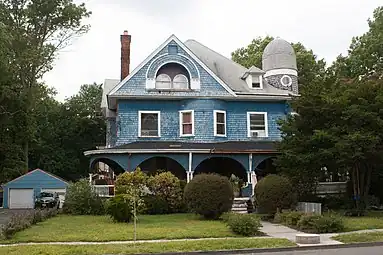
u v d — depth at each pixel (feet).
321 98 75.25
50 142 193.67
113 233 53.21
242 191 88.84
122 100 96.73
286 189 71.56
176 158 89.51
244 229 53.36
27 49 137.18
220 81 99.45
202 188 69.31
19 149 146.41
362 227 58.90
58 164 188.55
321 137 71.51
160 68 98.17
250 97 100.27
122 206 66.03
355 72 133.28
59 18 142.61
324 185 91.25
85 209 82.28
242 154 90.84
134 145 92.48
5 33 103.96
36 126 168.25
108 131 110.52
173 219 70.33
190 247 44.86
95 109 203.10
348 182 85.40
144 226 60.54
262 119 101.71
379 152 70.38
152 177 84.38
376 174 82.79
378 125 70.54
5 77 119.03
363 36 138.82
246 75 106.52
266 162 101.91
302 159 72.90
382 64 126.41
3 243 47.57
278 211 70.03
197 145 93.56
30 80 142.00
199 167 100.83
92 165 90.84
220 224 62.28
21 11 139.85
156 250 43.52
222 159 102.12
